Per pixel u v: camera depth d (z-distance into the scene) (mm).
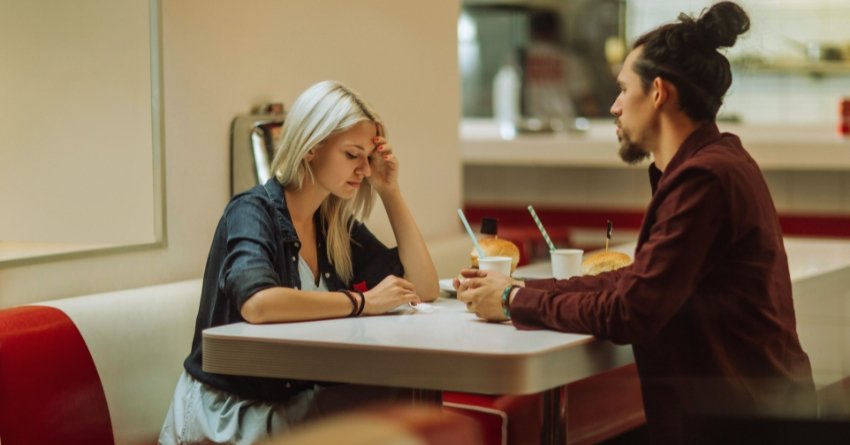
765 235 2078
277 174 2424
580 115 7543
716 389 2066
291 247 2367
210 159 3018
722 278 2062
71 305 2383
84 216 2885
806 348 2695
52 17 2885
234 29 3076
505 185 6105
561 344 1902
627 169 5738
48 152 2906
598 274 2344
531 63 7590
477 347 1872
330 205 2518
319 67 3404
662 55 2135
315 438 1205
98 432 2314
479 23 7805
